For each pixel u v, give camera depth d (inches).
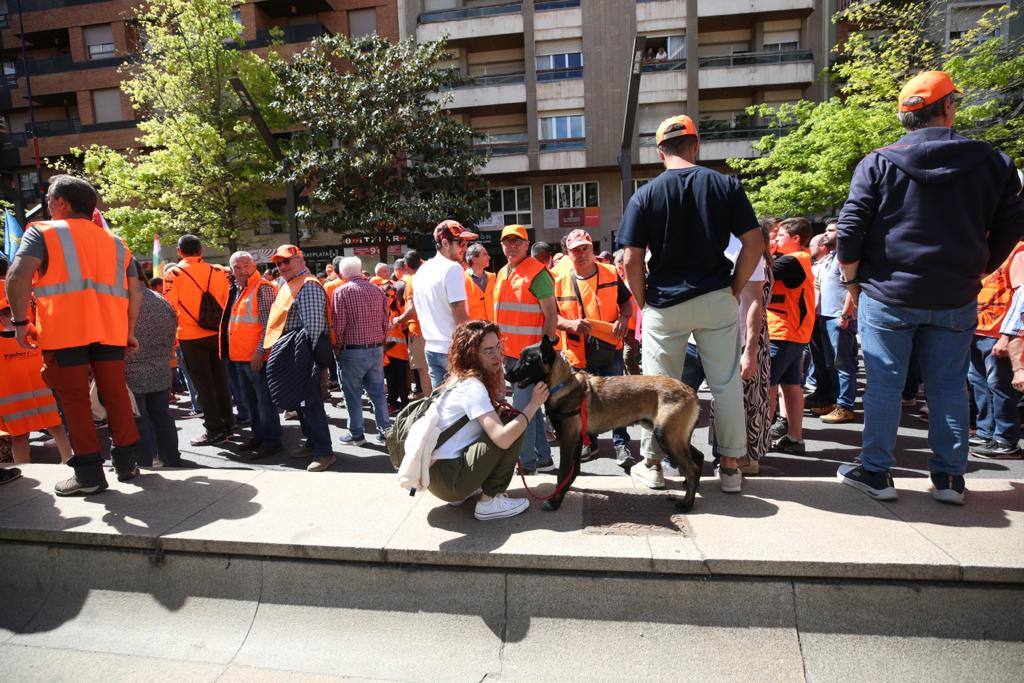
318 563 109.7
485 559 102.8
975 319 112.6
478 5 1042.7
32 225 132.9
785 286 178.7
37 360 193.5
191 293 228.7
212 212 824.9
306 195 998.4
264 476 150.9
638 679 93.8
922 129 112.7
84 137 1111.6
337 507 128.0
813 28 949.2
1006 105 620.1
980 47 610.9
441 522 118.1
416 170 756.0
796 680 91.6
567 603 101.3
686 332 125.6
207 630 109.2
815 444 202.7
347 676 98.6
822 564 94.7
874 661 92.4
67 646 109.0
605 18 957.2
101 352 142.3
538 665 97.4
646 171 1006.4
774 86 960.9
